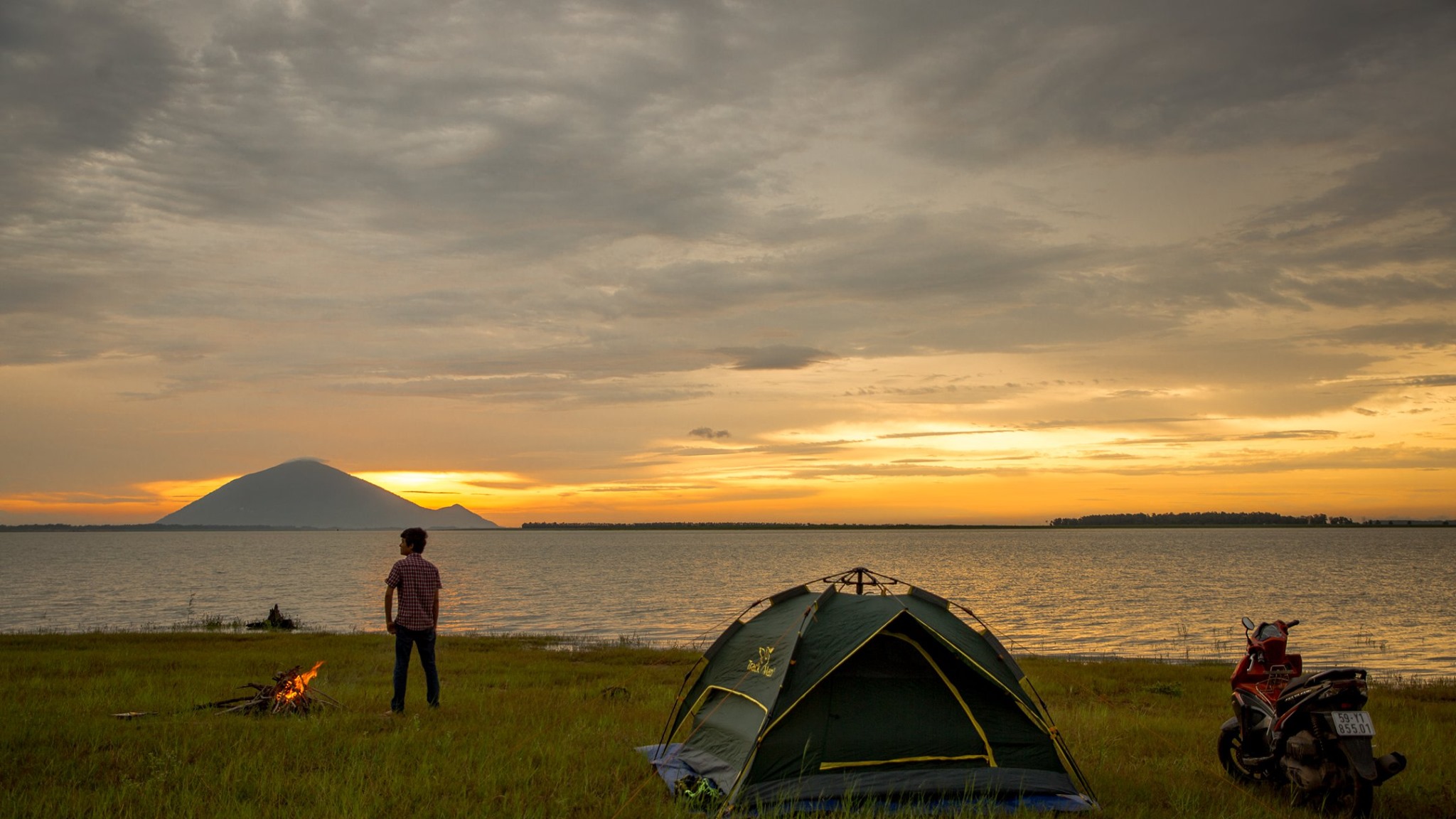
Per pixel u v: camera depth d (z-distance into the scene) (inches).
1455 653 1238.9
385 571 4079.7
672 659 1010.7
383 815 282.7
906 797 307.7
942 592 2443.4
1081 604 2081.7
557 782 330.6
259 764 340.2
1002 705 334.3
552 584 3036.4
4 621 1763.0
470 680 726.5
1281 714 320.2
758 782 307.0
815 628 338.0
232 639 1187.3
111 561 5118.1
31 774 321.1
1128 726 501.4
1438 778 364.8
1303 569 3690.9
